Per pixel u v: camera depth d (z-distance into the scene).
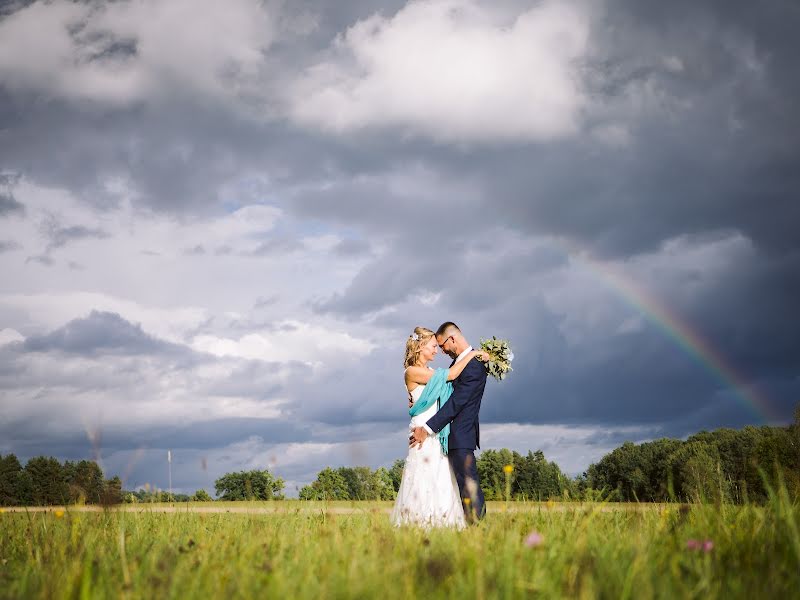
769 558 3.53
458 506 7.39
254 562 4.09
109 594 3.48
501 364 7.79
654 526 4.72
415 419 7.74
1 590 3.64
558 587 3.12
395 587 3.17
